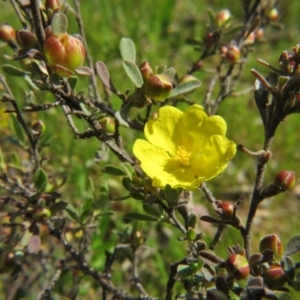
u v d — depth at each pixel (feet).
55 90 0.56
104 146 0.68
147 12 1.67
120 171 0.64
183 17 1.76
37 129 0.78
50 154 1.13
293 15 1.76
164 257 1.08
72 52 0.52
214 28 0.89
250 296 0.50
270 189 0.53
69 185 1.11
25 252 0.86
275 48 1.68
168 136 0.58
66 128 1.17
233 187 1.31
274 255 0.52
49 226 0.78
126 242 0.80
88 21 1.56
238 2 1.80
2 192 0.99
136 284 0.77
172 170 0.57
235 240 1.09
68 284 0.96
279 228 1.26
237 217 0.55
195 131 0.58
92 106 0.70
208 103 0.87
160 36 1.65
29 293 1.01
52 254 0.94
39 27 0.53
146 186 0.57
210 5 1.82
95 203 0.80
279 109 0.53
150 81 0.56
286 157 1.39
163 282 1.01
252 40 0.94
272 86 0.55
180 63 1.55
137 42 1.58
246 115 1.41
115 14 1.65
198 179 0.55
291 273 0.50
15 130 0.84
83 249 0.81
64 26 0.53
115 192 1.13
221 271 0.53
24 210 0.72
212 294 0.50
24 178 0.82
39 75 0.63
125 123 0.57
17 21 1.56
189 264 0.56
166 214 0.60
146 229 1.07
